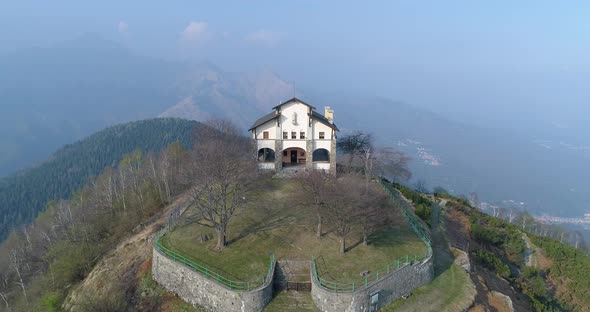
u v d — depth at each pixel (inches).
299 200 2412.6
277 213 2348.7
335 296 1662.2
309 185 2241.6
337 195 1990.7
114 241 2778.1
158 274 1943.9
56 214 3996.1
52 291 2468.0
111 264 2311.8
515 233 3260.3
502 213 5359.3
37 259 3255.4
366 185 2347.4
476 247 2822.3
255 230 2138.3
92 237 2925.7
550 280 2849.4
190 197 2608.3
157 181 3196.4
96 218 3164.4
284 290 1791.3
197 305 1763.0
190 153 3388.3
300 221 2247.8
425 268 1967.3
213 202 2267.5
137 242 2421.3
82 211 3481.8
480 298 1942.7
